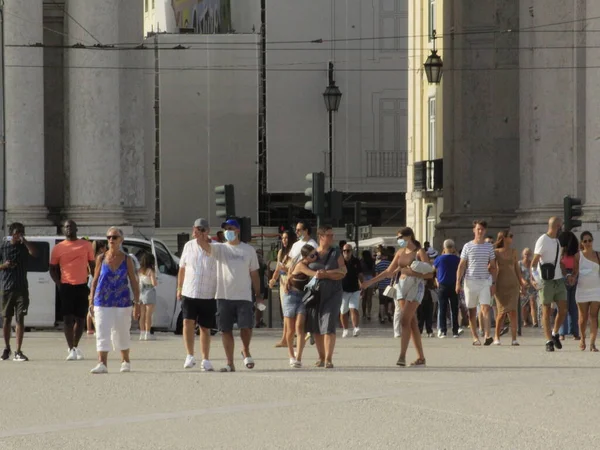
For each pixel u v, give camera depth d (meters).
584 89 72.94
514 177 89.31
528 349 51.06
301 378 39.88
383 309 79.44
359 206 86.81
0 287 46.59
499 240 54.06
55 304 61.56
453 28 90.50
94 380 39.62
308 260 43.34
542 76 73.62
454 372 41.56
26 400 35.03
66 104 77.06
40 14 72.94
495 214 89.12
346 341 57.56
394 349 51.41
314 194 60.91
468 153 89.62
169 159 147.00
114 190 73.25
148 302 58.72
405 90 149.75
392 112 149.75
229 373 41.59
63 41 78.75
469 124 89.62
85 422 31.11
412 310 43.62
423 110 113.38
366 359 46.53
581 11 72.75
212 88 147.62
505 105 89.31
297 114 148.50
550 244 49.72
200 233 42.44
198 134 147.38
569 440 28.16
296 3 148.25
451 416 31.62
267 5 148.25
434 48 100.19
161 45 146.50
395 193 149.75
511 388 37.00
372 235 148.25
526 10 75.31
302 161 148.75
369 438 28.56
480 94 89.50
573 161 73.06
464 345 54.09
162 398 35.31
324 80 148.75
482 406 33.34
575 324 57.03
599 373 41.06
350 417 31.55
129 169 81.06
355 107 149.25
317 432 29.41
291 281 44.16
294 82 148.50
